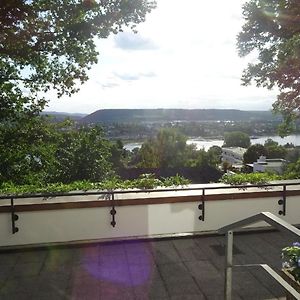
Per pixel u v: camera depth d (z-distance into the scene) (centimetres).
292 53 1187
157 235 541
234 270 431
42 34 1146
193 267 444
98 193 525
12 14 973
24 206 509
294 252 312
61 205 517
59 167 1633
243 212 573
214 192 570
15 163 1666
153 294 379
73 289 390
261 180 630
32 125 1670
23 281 409
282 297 370
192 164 4281
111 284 401
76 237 527
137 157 4394
